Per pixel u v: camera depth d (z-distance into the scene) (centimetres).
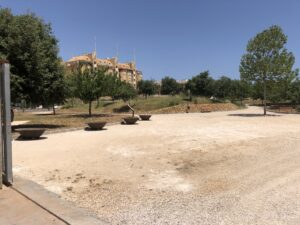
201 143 1235
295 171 788
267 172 782
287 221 480
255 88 3384
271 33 3219
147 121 2545
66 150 1158
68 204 542
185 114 3750
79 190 656
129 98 5341
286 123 2186
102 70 3653
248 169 816
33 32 1894
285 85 3316
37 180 739
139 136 1518
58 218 480
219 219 493
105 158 989
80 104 6488
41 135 1619
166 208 545
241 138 1372
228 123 2211
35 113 5222
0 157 635
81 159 981
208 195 612
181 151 1075
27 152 1134
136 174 784
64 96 2158
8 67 643
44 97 2016
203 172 793
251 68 3344
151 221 489
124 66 13512
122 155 1031
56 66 2062
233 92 7069
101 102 6169
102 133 1695
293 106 4884
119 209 543
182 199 591
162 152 1066
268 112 4056
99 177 759
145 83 8131
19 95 1842
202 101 5166
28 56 1867
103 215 516
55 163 929
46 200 556
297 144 1201
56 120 2934
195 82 6825
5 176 659
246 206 547
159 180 726
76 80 3512
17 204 543
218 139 1343
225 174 769
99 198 603
